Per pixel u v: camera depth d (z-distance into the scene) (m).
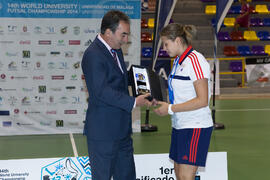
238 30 13.16
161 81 3.25
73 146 6.07
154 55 7.00
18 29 6.28
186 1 13.41
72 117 6.69
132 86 3.11
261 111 8.95
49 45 6.38
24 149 5.91
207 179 3.46
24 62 6.39
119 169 3.21
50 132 6.68
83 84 6.59
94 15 6.36
